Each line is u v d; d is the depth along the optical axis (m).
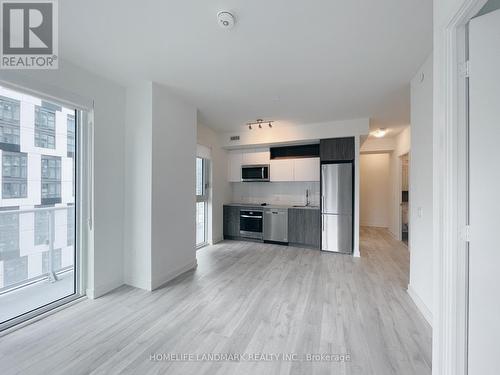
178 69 2.50
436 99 1.40
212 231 5.09
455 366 1.27
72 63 2.38
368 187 7.25
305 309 2.38
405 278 3.19
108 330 2.04
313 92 3.09
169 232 3.12
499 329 1.13
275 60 2.31
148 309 2.38
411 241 2.71
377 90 3.02
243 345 1.85
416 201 2.59
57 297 2.52
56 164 2.53
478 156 1.18
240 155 5.63
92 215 2.59
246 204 5.62
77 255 2.58
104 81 2.71
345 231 4.36
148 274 2.83
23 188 2.37
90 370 1.59
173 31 1.88
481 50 1.17
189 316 2.26
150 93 2.82
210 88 2.97
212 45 2.07
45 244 2.77
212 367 1.62
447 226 1.30
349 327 2.08
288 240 4.91
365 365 1.64
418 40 1.99
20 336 1.94
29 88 2.06
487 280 1.16
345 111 3.82
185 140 3.40
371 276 3.26
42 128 2.43
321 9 1.63
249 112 3.89
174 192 3.20
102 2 1.57
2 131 2.18
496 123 1.14
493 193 1.15
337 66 2.43
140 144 2.88
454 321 1.27
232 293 2.74
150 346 1.84
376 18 1.72
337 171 4.41
